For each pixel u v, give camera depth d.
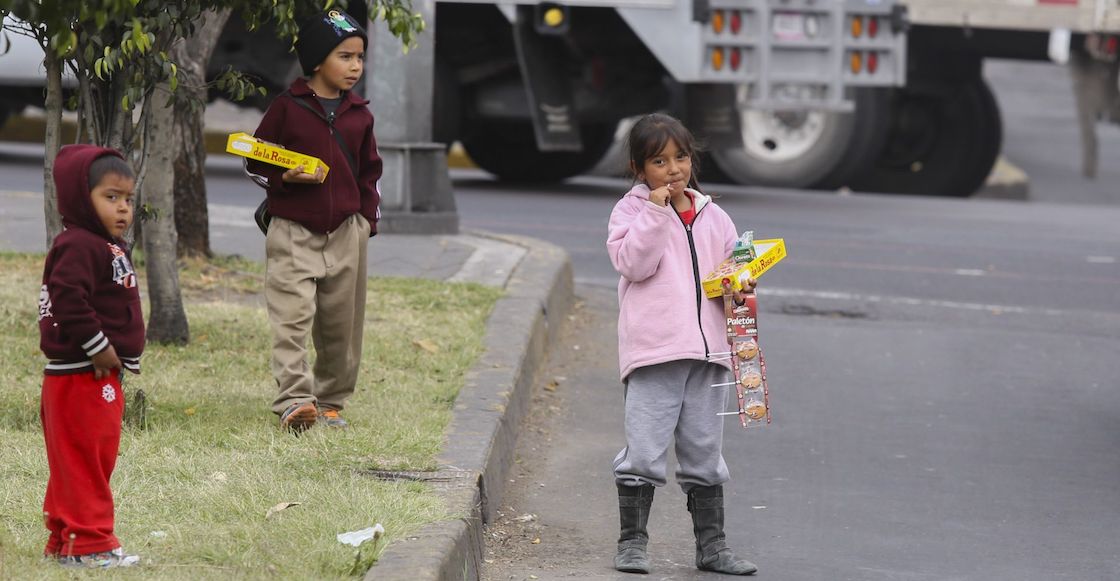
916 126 53.31
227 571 11.62
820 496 16.97
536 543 14.70
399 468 14.70
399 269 26.86
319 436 15.70
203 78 22.42
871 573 14.10
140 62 15.21
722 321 13.49
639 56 43.25
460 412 17.12
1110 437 20.11
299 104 16.19
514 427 18.23
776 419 20.59
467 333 21.44
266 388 18.16
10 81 45.41
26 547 12.08
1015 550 15.06
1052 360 24.70
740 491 17.11
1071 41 49.78
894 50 43.75
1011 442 19.70
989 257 34.50
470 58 44.44
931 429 20.27
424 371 19.33
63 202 11.27
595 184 50.94
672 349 13.26
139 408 16.09
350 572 11.68
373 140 16.81
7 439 15.25
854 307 28.61
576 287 29.83
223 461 14.70
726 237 13.70
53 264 11.25
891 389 22.53
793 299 29.20
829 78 42.59
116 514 12.99
